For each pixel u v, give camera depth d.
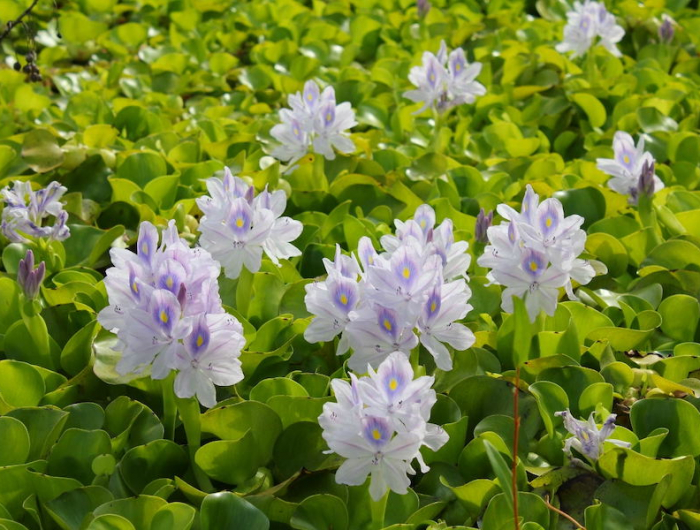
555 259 1.38
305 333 1.36
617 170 1.75
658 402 1.39
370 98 2.33
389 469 1.23
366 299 1.31
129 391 1.45
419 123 2.25
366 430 1.22
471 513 1.32
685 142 2.03
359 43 2.85
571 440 1.34
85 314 1.55
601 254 1.70
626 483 1.33
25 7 2.77
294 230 1.48
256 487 1.33
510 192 1.90
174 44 2.82
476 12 3.13
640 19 2.90
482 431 1.38
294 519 1.28
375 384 1.22
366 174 1.92
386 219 1.79
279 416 1.37
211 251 1.44
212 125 2.09
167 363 1.27
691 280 1.63
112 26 2.99
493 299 1.58
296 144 1.78
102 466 1.31
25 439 1.33
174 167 1.91
